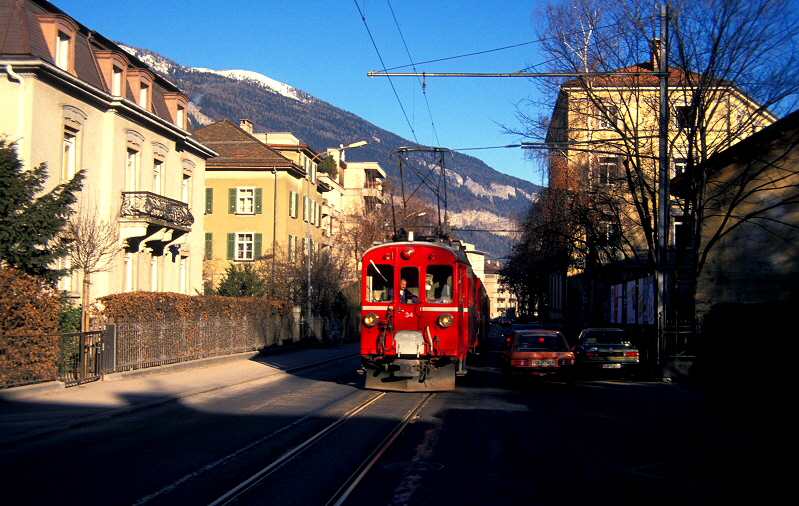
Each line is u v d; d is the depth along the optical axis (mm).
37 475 8297
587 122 29047
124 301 20078
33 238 16234
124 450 9891
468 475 8516
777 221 23406
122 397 15539
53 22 21859
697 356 22578
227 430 11703
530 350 20000
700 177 24094
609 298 41281
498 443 10727
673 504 7336
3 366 14195
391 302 17891
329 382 21094
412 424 12555
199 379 20344
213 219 48219
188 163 32844
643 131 29031
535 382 21891
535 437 11328
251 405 15211
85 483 7906
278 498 7332
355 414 13734
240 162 47906
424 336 17656
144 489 7645
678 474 8719
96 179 24453
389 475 8469
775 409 14266
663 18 22047
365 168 88625
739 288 25250
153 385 18109
